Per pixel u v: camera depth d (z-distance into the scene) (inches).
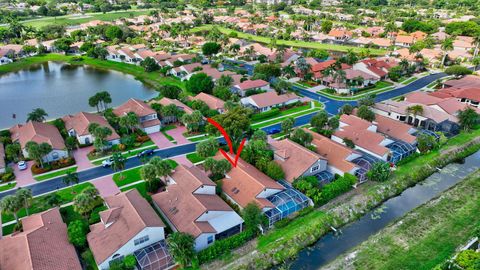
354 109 4069.9
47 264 1829.5
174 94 4653.1
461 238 2261.3
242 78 5290.4
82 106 4766.2
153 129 3777.1
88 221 2306.8
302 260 2113.7
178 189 2470.5
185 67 5871.1
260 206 2337.6
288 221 2370.8
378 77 5610.2
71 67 7096.5
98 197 2504.9
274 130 3722.9
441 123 3826.3
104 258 1904.5
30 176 2930.6
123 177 2891.2
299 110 4446.4
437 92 4744.1
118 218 2149.4
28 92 5388.8
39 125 3565.5
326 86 5442.9
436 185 2925.7
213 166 2699.3
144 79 6136.8
